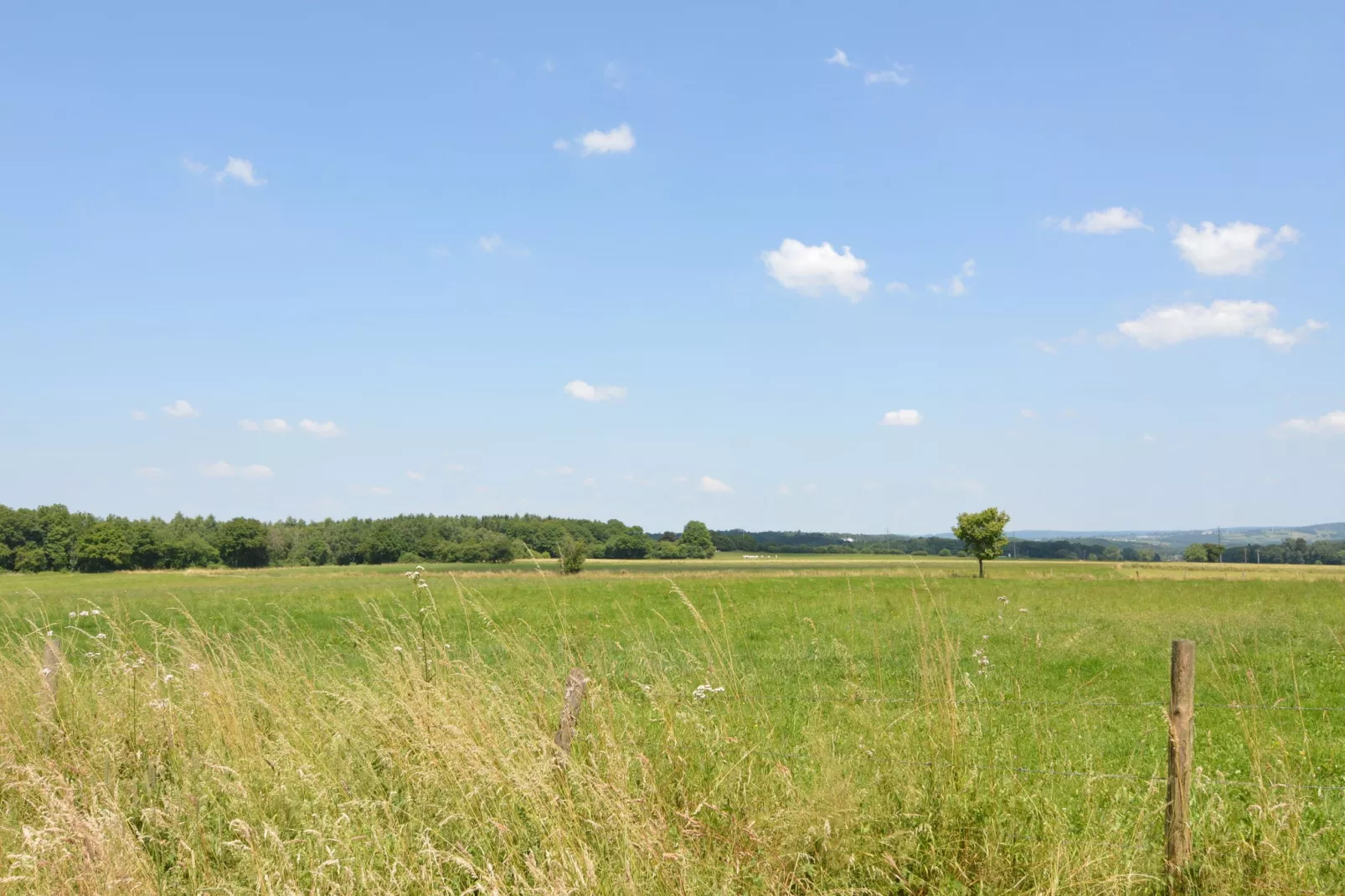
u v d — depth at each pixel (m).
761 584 32.53
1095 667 13.92
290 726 6.92
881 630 17.75
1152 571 65.06
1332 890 4.68
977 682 11.42
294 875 4.83
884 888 4.73
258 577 63.88
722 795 5.60
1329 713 10.47
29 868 4.69
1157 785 5.86
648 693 7.02
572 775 5.34
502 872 4.63
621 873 4.54
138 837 5.21
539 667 7.88
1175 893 4.60
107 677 8.49
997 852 4.80
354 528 111.62
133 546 98.19
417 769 5.93
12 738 6.89
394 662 7.55
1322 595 32.31
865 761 5.63
